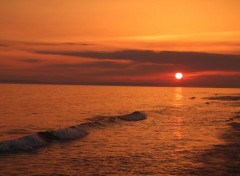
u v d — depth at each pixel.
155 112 48.53
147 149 20.83
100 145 22.22
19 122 35.50
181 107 60.88
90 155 19.08
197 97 111.31
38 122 35.88
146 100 88.44
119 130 29.75
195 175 15.13
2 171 15.31
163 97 111.44
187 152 19.94
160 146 21.86
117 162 17.42
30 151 19.94
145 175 15.06
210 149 20.83
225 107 60.84
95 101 78.25
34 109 52.41
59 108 55.28
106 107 60.00
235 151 20.27
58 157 18.48
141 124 34.25
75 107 58.16
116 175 15.01
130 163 17.22
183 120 38.06
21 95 104.56
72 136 25.56
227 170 16.03
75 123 35.66
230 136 25.94
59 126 32.97
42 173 15.13
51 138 23.86
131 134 27.25
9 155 18.64
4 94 109.50
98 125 32.47
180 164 17.06
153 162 17.45
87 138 25.17
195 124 33.97
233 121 36.72
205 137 25.44
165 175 15.09
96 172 15.45
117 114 47.31
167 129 30.31
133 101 82.19
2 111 47.88
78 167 16.30
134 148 21.17
